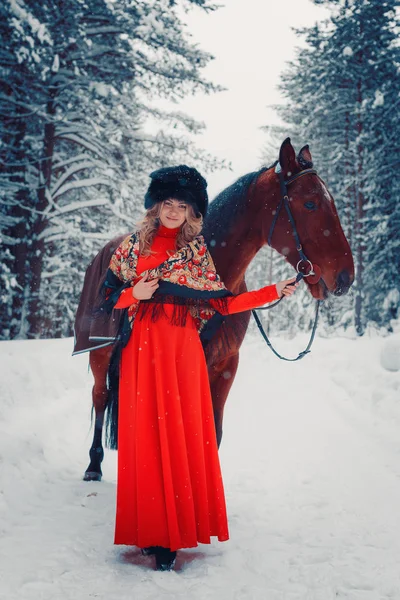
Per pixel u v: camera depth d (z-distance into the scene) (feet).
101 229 52.47
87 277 15.35
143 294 9.07
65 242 52.11
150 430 9.02
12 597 7.80
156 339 9.33
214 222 12.09
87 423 20.33
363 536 10.44
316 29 75.20
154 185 9.61
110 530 10.68
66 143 48.03
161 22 43.98
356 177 70.95
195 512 9.07
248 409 25.43
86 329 14.30
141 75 47.39
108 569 8.82
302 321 90.99
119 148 46.21
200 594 7.97
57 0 40.32
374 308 73.61
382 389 24.17
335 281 11.26
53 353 28.48
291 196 11.41
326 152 77.82
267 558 9.36
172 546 8.63
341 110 74.49
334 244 11.23
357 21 71.72
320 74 75.00
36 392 21.48
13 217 44.88
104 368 14.30
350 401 25.57
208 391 9.72
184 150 49.32
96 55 44.45
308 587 8.32
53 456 15.75
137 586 8.18
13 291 44.24
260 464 16.11
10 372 21.97
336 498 12.84
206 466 9.41
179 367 9.38
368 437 19.08
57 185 44.91
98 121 43.86
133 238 9.68
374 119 69.92
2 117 43.01
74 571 8.70
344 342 45.03
